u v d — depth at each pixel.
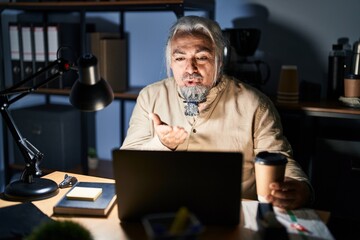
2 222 1.05
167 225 0.81
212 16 2.29
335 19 2.12
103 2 2.11
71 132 2.44
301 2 2.16
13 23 2.36
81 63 1.14
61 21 2.64
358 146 1.93
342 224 2.03
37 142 2.43
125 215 1.08
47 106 2.61
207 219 1.05
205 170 1.01
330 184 2.00
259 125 1.60
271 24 2.23
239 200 1.03
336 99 2.08
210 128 1.61
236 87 1.66
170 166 1.02
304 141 2.03
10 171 2.54
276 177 1.15
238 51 2.05
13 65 2.41
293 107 1.93
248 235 1.02
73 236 0.88
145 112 1.74
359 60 1.97
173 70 1.62
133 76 2.54
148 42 2.46
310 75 2.21
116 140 2.65
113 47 2.27
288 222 1.08
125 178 1.04
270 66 2.26
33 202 1.23
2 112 1.29
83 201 1.18
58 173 1.49
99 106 1.17
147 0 2.01
